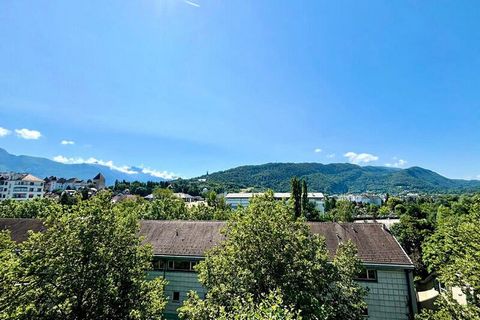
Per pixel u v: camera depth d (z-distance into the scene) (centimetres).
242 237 997
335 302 1016
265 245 980
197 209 3556
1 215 3712
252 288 920
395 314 1496
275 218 1027
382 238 1759
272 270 949
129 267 1075
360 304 1041
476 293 977
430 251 1574
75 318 920
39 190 11431
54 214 1027
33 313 852
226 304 897
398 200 7681
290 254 967
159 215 3391
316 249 1069
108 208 1126
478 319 898
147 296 1060
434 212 4619
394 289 1525
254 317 593
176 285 1766
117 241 1091
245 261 963
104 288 959
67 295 919
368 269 1573
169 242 1923
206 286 1023
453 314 980
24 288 877
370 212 7719
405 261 1541
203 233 2011
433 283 2417
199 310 887
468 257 1006
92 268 970
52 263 927
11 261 886
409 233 3078
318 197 10912
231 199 11244
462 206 3300
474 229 1096
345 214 5678
